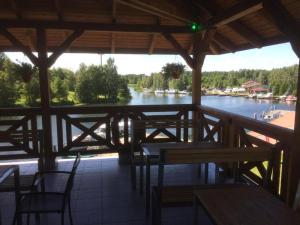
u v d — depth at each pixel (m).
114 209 3.01
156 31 4.74
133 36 5.19
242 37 4.77
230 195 1.76
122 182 3.77
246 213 1.53
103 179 3.89
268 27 4.18
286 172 2.64
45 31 4.39
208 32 4.36
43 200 2.38
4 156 4.46
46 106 4.55
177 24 4.87
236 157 2.14
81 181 3.81
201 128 4.10
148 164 2.86
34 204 2.29
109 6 4.48
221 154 2.13
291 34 2.46
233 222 1.43
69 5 4.39
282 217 1.49
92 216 2.86
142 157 3.40
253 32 4.59
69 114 4.73
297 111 2.42
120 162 4.56
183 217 2.79
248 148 2.14
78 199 3.25
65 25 4.41
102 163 4.61
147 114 5.27
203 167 4.31
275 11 2.55
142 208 3.03
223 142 4.00
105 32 4.92
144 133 4.95
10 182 2.69
